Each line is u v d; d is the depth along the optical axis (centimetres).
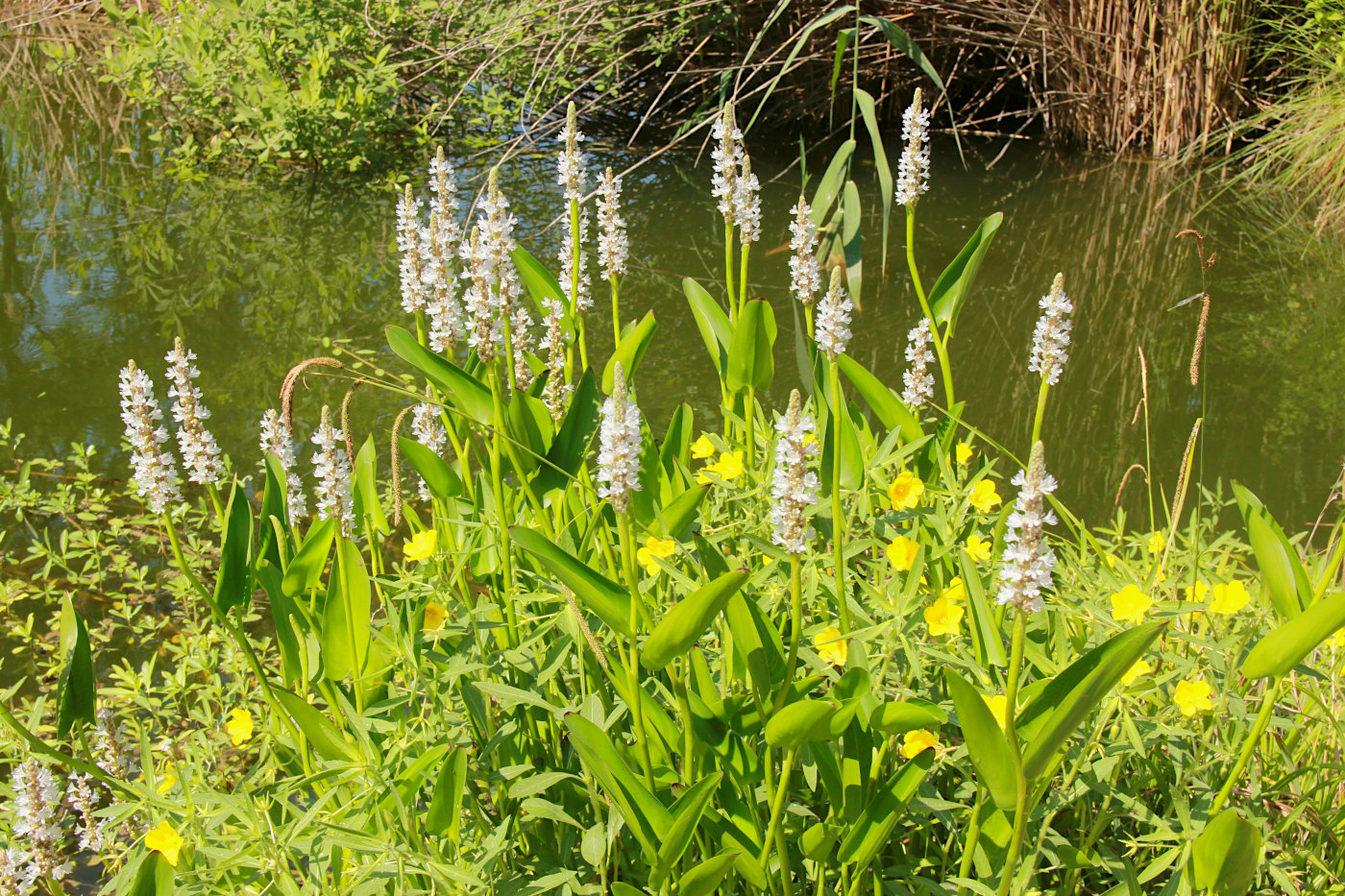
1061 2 987
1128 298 627
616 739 217
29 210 748
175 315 579
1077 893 215
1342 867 218
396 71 910
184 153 872
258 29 887
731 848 175
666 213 768
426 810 212
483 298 222
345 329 565
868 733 182
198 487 432
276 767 241
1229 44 942
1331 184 789
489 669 222
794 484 171
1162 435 468
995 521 247
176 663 336
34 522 409
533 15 877
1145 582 234
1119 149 999
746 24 1007
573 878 193
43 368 516
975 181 895
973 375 523
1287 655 168
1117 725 209
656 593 234
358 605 204
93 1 1349
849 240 549
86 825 230
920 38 1018
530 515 255
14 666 335
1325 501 413
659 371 521
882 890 203
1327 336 570
